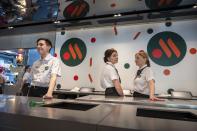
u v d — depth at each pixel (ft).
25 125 2.92
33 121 2.86
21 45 20.36
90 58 16.57
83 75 16.62
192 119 4.07
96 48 16.49
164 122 2.89
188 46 13.92
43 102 5.02
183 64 13.89
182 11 12.68
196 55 13.67
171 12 12.89
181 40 14.12
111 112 3.83
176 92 13.16
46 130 2.76
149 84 9.02
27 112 3.23
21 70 19.39
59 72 8.27
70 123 2.64
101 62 16.16
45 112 3.32
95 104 5.45
